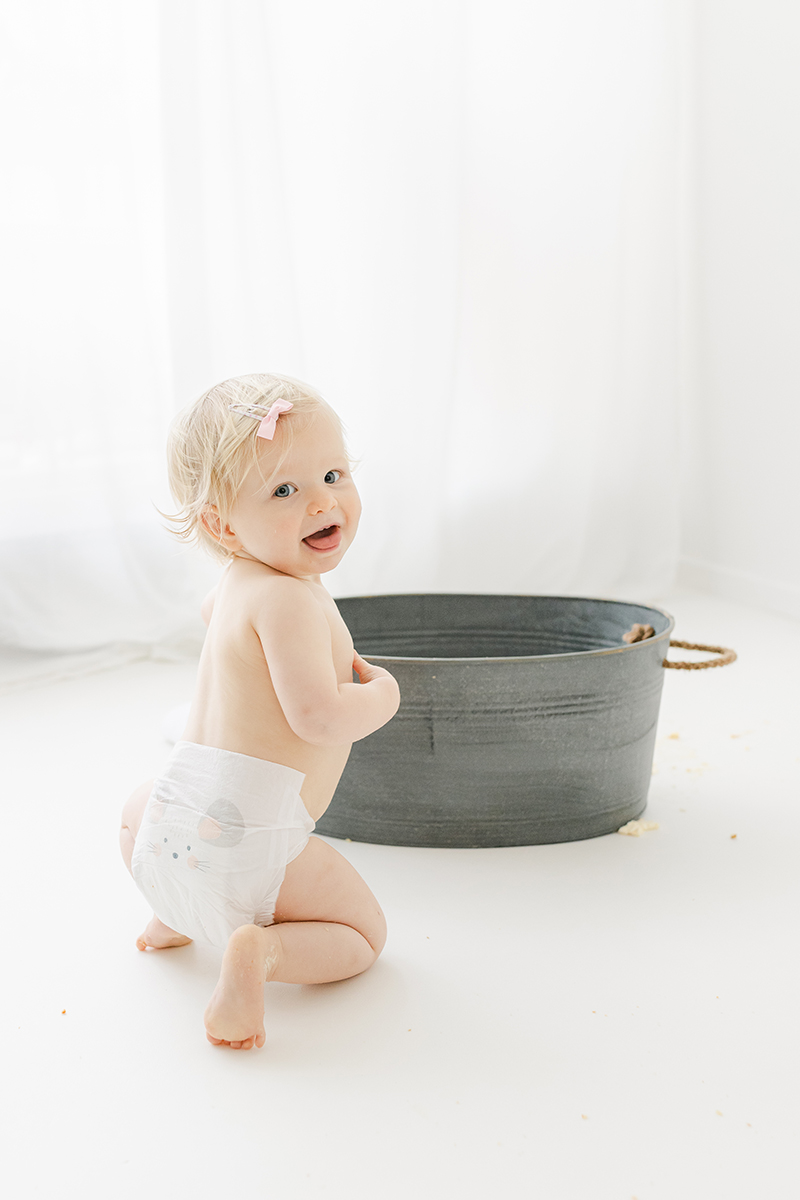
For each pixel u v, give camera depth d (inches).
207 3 91.7
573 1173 32.8
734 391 115.7
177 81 91.0
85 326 92.0
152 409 95.3
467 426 112.8
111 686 91.2
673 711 79.0
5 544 92.0
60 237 90.0
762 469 112.0
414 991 43.4
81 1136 35.3
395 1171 33.1
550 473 115.6
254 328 96.9
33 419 91.5
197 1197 32.3
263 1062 39.0
